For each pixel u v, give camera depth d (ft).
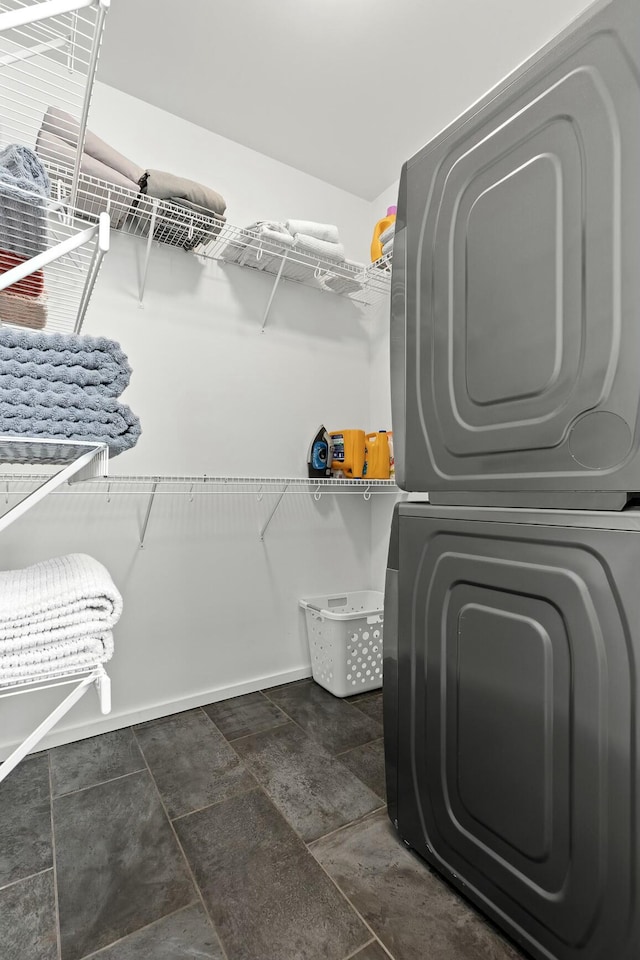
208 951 2.87
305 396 7.31
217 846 3.70
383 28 5.01
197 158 6.38
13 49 4.93
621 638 2.32
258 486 6.79
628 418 2.35
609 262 2.43
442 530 3.39
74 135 4.36
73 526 5.45
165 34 5.05
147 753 5.04
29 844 3.71
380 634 6.75
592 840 2.40
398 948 2.88
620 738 2.31
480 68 5.53
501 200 3.02
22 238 2.60
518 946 2.87
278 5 4.75
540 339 2.78
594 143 2.48
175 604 6.10
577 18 2.57
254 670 6.74
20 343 2.26
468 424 3.26
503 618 2.92
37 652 2.32
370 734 5.45
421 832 3.50
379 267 6.73
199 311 6.34
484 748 3.01
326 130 6.53
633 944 2.22
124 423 2.48
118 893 3.27
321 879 3.39
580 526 2.52
